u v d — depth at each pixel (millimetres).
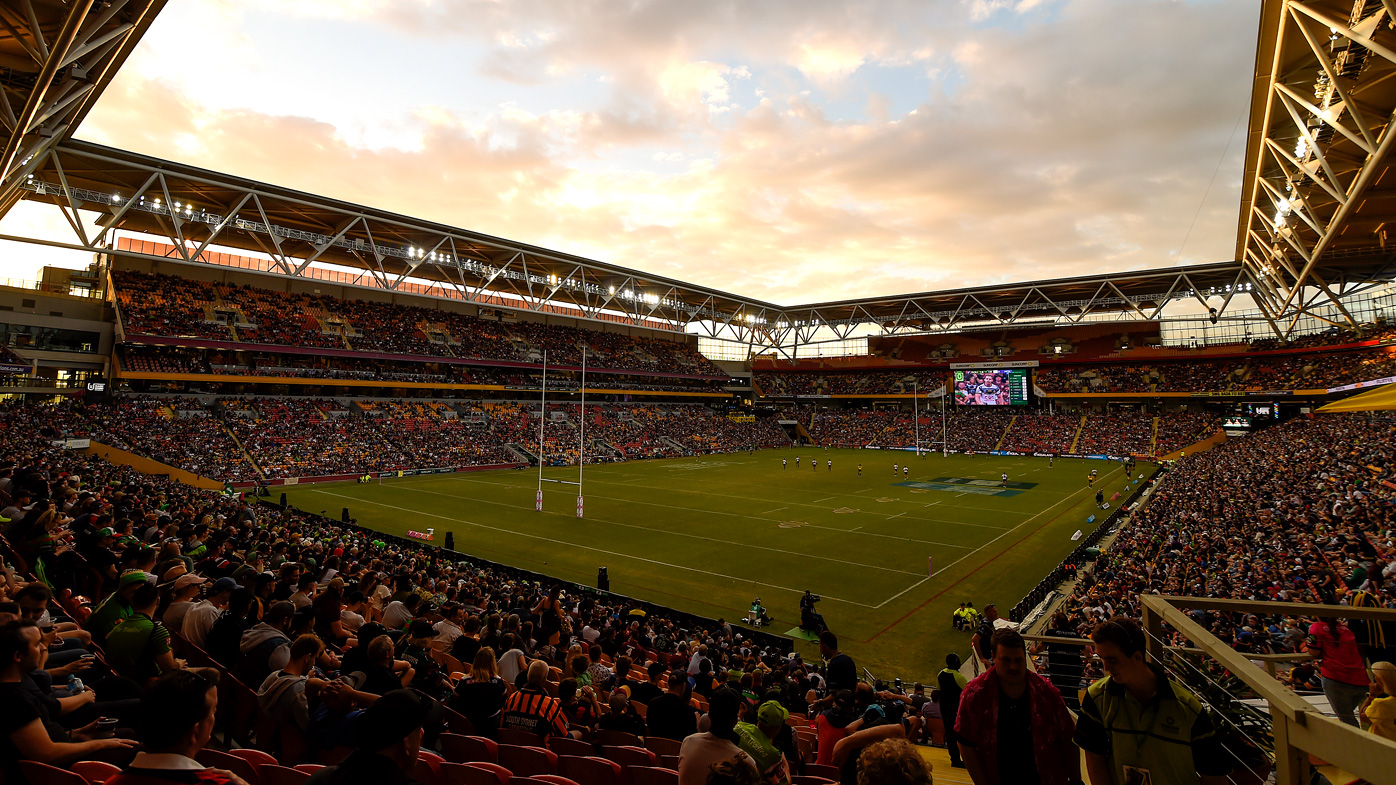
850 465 75000
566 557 31344
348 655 7473
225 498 34500
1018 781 3889
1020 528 39594
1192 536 27219
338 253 73062
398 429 66375
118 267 60312
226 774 3516
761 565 30656
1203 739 3561
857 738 4859
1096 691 3842
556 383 89438
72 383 53438
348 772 3273
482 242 72000
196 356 60406
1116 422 85750
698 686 12289
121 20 21656
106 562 11250
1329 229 34719
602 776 6234
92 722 5766
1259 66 28312
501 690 7875
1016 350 102875
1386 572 14773
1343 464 35000
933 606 25188
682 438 92062
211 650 7668
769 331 122750
